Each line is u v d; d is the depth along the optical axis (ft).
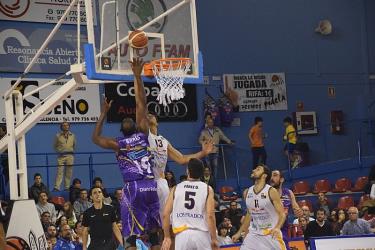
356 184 82.12
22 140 45.11
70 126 77.15
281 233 45.75
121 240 48.78
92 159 78.07
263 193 45.68
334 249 55.01
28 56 74.79
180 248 37.55
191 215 37.70
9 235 42.63
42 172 75.51
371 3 94.02
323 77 91.61
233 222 65.05
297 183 82.48
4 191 68.49
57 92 43.11
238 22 88.69
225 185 82.12
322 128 90.74
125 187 35.88
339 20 92.94
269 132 88.43
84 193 64.49
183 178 65.46
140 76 35.37
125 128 36.19
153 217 36.24
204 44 86.79
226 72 87.40
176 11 45.42
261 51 89.35
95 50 40.63
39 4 75.77
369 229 60.85
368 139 91.97
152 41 43.83
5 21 74.18
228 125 86.43
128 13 43.11
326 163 85.05
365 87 93.09
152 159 36.37
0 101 73.05
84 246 48.60
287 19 90.79
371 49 93.71
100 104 78.69
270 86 89.10
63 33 76.33
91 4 40.91
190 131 83.97
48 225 56.85
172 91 42.50
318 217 59.62
